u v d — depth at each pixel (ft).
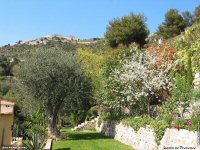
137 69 99.30
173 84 92.27
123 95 102.47
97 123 141.69
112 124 112.06
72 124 169.78
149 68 100.01
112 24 193.88
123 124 97.66
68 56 104.47
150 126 72.28
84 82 104.99
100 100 114.42
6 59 260.01
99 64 156.46
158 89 96.22
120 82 101.86
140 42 188.03
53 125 106.93
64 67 101.76
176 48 101.35
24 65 102.32
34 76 100.07
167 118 65.77
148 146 72.69
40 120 104.22
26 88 101.04
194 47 90.63
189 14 204.03
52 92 101.40
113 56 141.08
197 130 51.96
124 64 105.40
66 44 403.95
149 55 102.53
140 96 96.89
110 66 121.49
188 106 71.31
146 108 99.86
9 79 181.88
